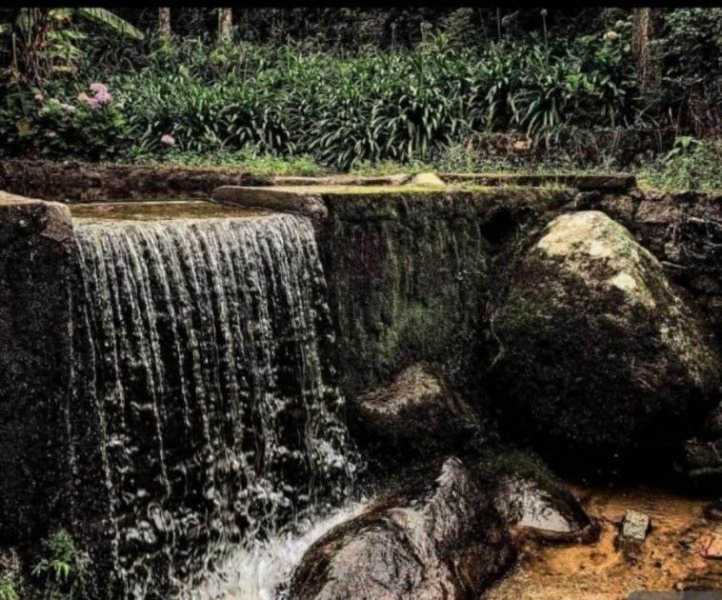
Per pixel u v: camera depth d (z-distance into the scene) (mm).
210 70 11695
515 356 5160
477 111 8578
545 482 4863
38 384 3221
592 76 8391
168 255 3938
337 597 3635
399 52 11352
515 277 5344
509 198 5570
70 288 3355
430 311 5270
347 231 4816
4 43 7094
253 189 5094
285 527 4434
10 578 3160
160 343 3869
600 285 4934
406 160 8227
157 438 3816
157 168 6418
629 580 4160
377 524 4043
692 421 5059
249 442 4273
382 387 5016
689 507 4934
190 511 3965
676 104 7891
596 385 4934
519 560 4320
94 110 7309
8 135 6844
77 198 6348
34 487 3244
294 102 9305
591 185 5852
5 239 3100
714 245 5434
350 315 4871
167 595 3818
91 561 3441
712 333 5426
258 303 4324
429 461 4879
